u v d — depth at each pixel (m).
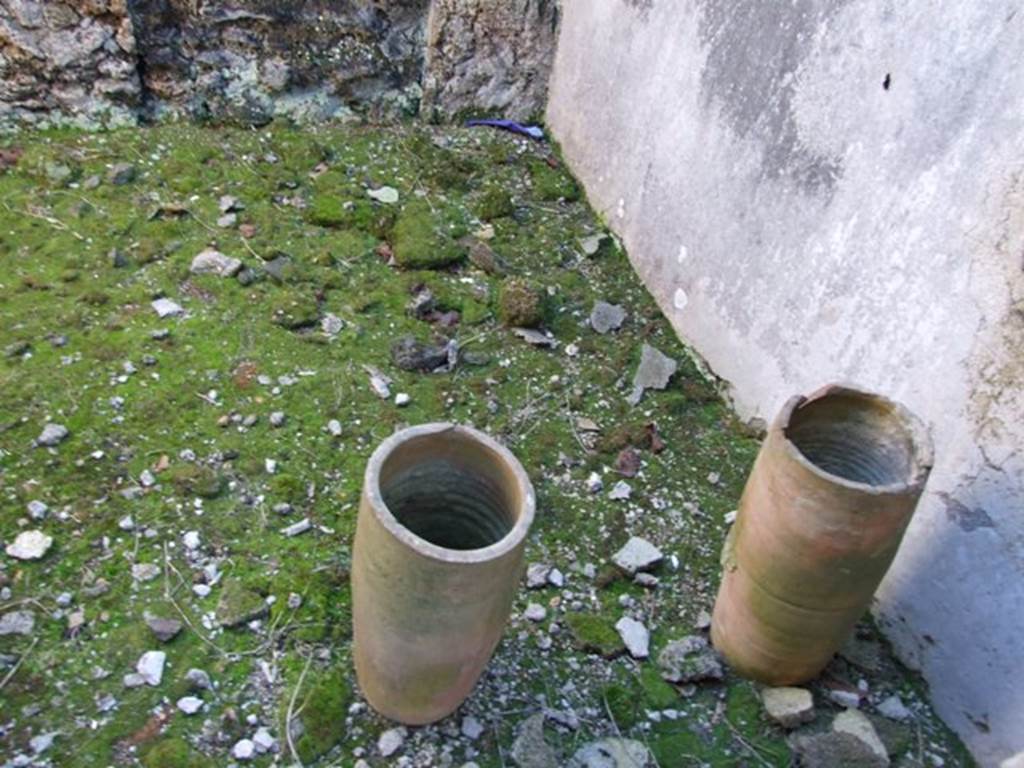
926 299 2.38
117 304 3.24
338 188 3.92
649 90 3.62
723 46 3.15
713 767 2.27
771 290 2.98
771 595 2.22
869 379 2.59
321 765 2.15
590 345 3.44
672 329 3.56
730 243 3.17
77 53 3.85
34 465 2.68
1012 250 2.13
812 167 2.77
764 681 2.44
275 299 3.37
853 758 2.27
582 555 2.72
